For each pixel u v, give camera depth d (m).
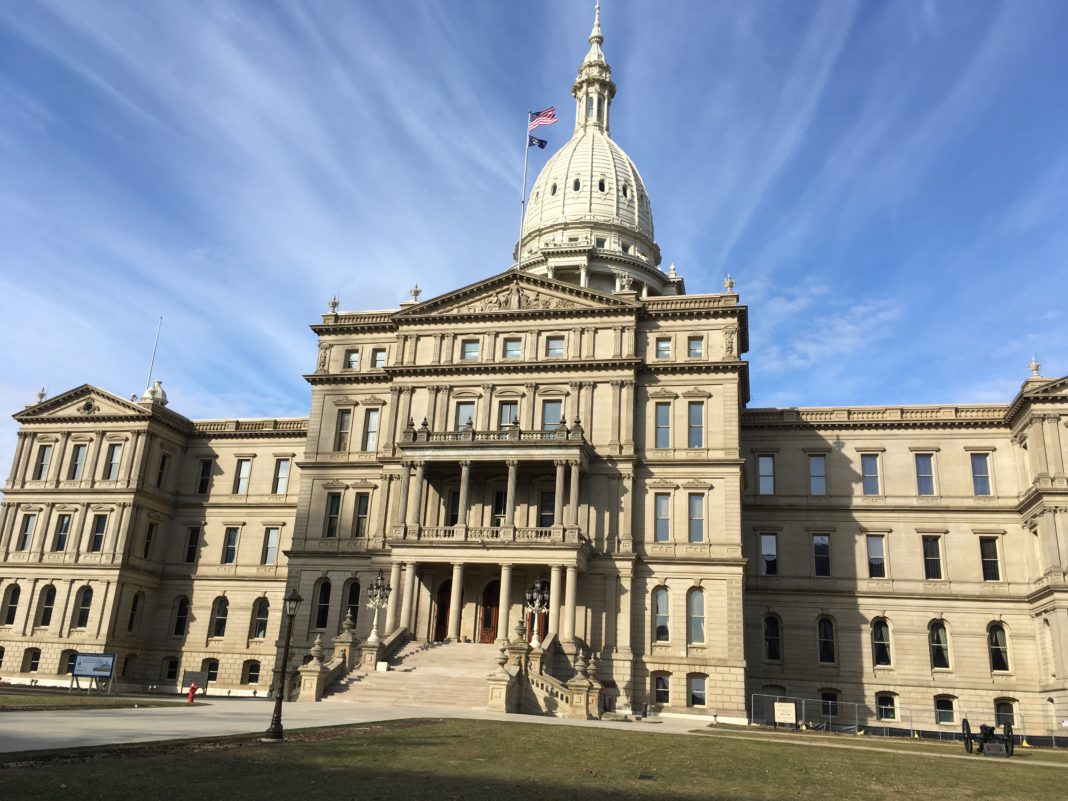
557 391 68.56
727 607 62.12
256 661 80.19
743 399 75.62
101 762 20.47
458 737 30.62
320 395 75.19
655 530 64.94
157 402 86.31
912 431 75.00
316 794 17.73
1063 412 66.19
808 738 44.88
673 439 66.56
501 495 68.25
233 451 87.38
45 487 84.00
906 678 69.19
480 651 58.19
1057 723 62.34
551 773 23.06
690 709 60.25
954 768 30.42
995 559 70.94
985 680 67.94
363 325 75.81
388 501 69.25
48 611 80.56
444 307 73.56
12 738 24.27
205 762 21.30
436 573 66.69
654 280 102.69
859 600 71.75
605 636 62.25
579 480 65.56
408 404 71.12
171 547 85.50
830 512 74.38
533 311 70.69
